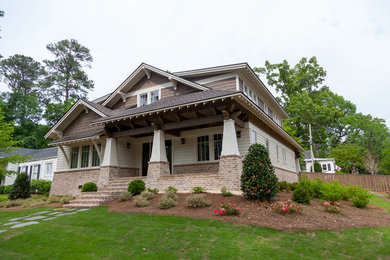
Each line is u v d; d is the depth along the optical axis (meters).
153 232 6.96
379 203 13.38
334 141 53.09
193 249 5.79
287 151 21.02
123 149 16.09
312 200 10.80
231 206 8.16
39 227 8.12
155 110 12.02
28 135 42.31
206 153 14.13
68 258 5.63
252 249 5.67
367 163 32.53
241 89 14.66
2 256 5.92
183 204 9.62
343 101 53.41
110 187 13.63
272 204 8.82
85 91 53.69
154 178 12.50
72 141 16.95
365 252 5.69
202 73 14.97
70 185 17.81
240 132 12.68
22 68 53.06
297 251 5.63
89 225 7.99
